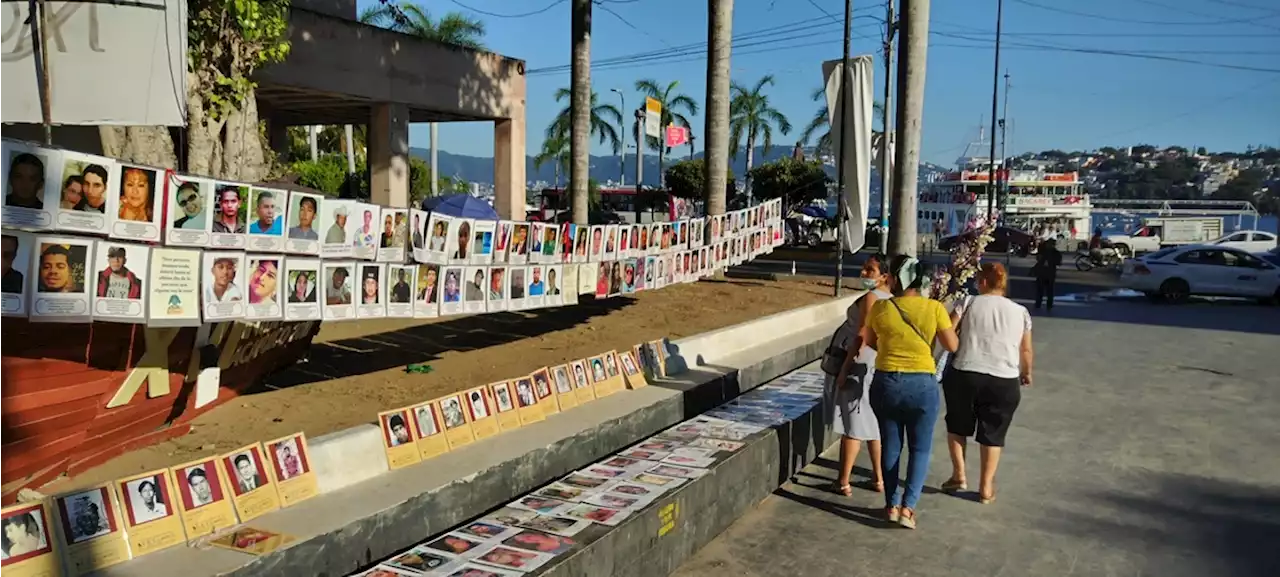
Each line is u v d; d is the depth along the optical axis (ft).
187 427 16.58
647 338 32.65
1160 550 17.28
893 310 18.15
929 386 17.95
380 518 13.44
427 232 19.08
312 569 12.16
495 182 59.00
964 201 210.79
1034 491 20.89
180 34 15.83
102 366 12.94
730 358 30.91
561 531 14.03
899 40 38.42
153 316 12.76
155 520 11.52
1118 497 20.40
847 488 20.67
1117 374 35.86
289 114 60.64
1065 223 227.20
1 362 11.28
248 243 14.42
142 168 12.51
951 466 23.16
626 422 20.90
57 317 11.46
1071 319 56.18
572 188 52.75
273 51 24.14
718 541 17.79
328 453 14.64
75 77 15.05
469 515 15.57
